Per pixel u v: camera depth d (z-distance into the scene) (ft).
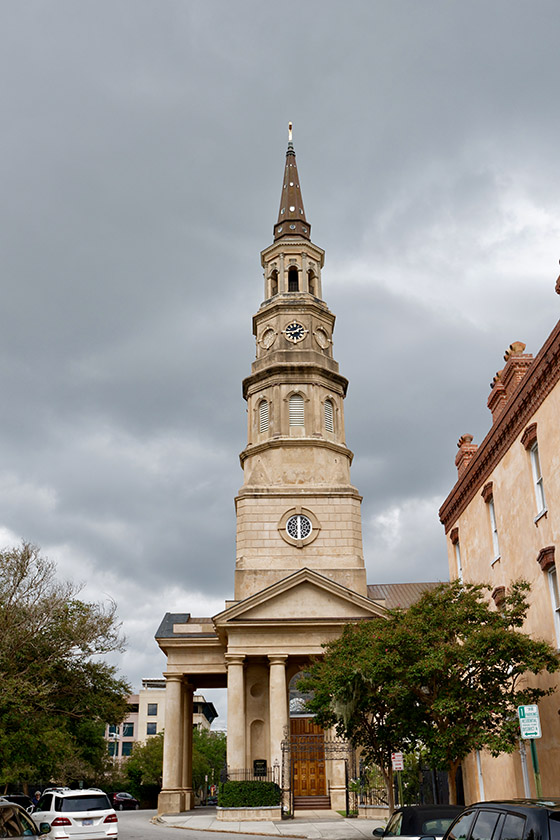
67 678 118.52
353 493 160.76
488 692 69.46
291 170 196.34
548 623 68.03
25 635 109.50
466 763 91.97
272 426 165.37
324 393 169.37
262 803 124.47
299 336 173.06
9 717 109.19
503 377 83.35
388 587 179.42
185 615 173.06
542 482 68.18
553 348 63.72
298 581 143.33
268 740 143.43
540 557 68.08
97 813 74.79
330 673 83.97
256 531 157.58
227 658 139.74
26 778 168.55
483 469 86.12
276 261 183.11
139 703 380.37
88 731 184.55
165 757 152.46
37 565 116.06
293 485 160.45
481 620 72.28
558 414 64.59
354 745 92.17
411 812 48.11
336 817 125.08
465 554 94.02
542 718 68.90
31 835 62.75
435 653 69.21
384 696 75.15
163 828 120.78
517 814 27.84
